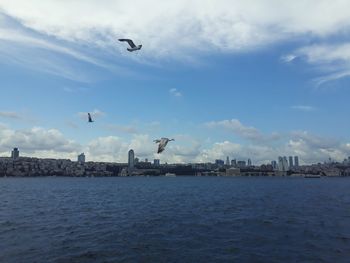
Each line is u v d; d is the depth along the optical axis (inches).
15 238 1473.9
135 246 1342.3
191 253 1238.3
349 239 1438.2
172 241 1428.4
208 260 1154.7
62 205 2957.7
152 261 1145.4
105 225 1831.9
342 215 2190.0
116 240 1449.3
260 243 1381.6
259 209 2546.8
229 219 2021.4
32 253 1227.9
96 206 2864.2
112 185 7534.5
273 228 1707.7
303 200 3371.1
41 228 1728.6
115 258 1177.4
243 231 1635.1
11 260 1139.9
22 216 2190.0
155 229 1702.8
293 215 2191.2
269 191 5009.8
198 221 1951.3
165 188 6087.6
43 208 2701.8
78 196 4133.9
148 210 2527.1
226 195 4158.5
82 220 2018.9
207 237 1502.2
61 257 1178.6
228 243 1385.3
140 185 7485.2
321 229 1673.2
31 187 6540.4
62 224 1865.2
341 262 1115.3
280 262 1124.5
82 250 1277.1
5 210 2536.9
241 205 2866.6
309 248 1293.1
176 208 2652.6
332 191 5004.9
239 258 1173.1
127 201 3366.1
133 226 1791.3
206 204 2974.9
